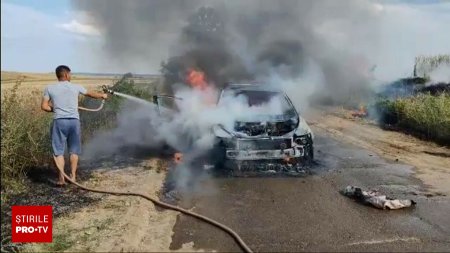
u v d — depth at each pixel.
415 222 5.09
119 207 5.45
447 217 5.29
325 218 5.19
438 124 10.50
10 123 6.14
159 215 5.25
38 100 8.06
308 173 7.34
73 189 6.17
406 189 6.48
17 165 6.35
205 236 4.60
